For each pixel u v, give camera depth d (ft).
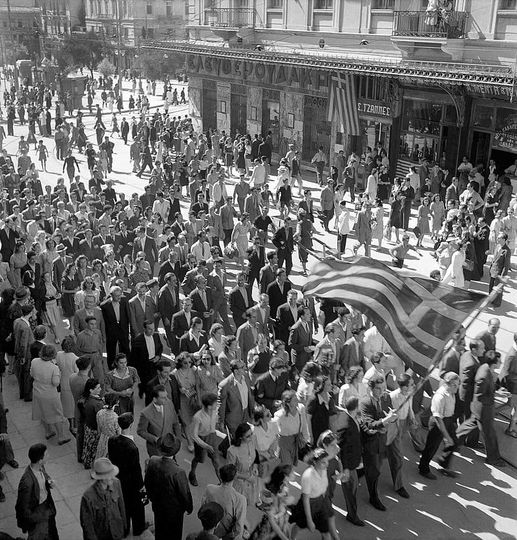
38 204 66.39
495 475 33.22
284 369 33.47
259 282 49.34
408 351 29.22
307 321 38.52
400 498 31.30
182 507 25.31
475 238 58.54
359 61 83.15
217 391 33.24
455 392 33.01
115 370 33.37
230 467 24.23
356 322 41.14
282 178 79.92
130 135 142.61
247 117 114.32
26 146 99.40
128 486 27.22
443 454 33.06
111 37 234.17
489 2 71.61
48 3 251.39
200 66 122.01
